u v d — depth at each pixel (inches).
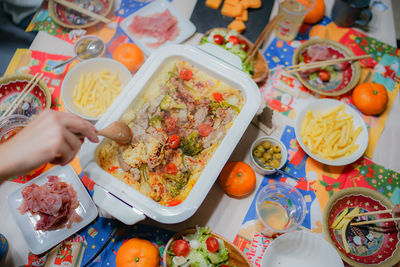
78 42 63.1
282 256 48.8
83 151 45.8
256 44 61.7
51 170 52.1
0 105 58.4
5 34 66.6
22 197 50.5
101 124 48.2
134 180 48.2
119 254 46.6
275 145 55.8
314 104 57.4
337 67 64.4
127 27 66.7
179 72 54.6
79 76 58.0
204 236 47.5
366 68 65.7
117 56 60.4
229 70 52.4
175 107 52.7
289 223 52.2
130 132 49.0
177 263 45.6
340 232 51.9
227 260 48.6
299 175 56.8
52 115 34.5
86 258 49.9
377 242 51.0
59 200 46.9
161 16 67.5
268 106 61.6
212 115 52.5
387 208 50.9
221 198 54.3
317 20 68.7
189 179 48.8
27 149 32.8
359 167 57.6
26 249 50.1
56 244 48.2
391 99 63.4
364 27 69.7
